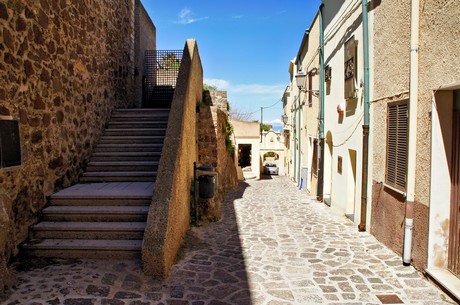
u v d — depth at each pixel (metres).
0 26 4.12
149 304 3.53
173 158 5.23
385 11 5.55
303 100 15.52
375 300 3.70
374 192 6.11
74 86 6.18
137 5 10.54
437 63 4.00
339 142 8.64
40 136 5.05
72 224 4.88
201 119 10.31
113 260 4.51
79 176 6.41
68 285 3.82
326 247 5.53
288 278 4.27
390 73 5.37
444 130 4.10
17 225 4.52
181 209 5.63
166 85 11.73
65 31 5.79
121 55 8.89
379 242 5.79
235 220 7.55
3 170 4.16
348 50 7.49
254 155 24.83
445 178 4.12
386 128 5.53
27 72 4.69
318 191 10.79
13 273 4.00
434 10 4.05
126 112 8.38
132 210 5.06
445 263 4.19
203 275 4.31
